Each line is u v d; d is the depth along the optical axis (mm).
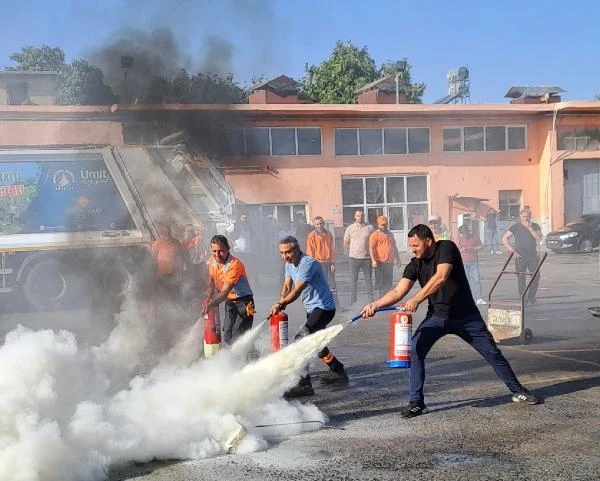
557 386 6953
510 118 31188
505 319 9352
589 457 4895
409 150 30156
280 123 28312
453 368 7887
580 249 27750
